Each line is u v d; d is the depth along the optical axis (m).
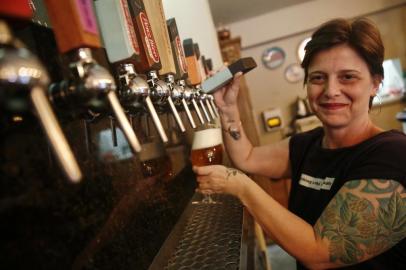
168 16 1.66
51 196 0.46
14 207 0.39
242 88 2.60
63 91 0.40
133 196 0.72
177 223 0.94
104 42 0.48
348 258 0.70
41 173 0.44
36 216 0.42
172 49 0.71
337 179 0.83
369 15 4.36
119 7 0.46
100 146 0.61
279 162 1.18
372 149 0.75
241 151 1.18
